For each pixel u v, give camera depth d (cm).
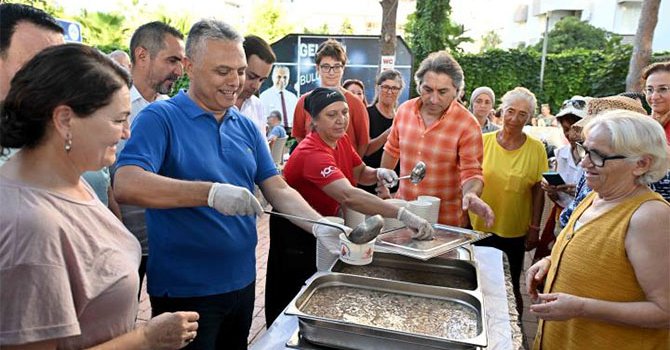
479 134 243
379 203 184
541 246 280
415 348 112
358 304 137
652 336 133
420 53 1200
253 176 170
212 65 145
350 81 448
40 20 141
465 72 1180
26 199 84
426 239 177
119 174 137
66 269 86
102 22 1020
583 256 140
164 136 145
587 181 141
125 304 99
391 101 365
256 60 241
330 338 117
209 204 133
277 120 660
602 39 1964
